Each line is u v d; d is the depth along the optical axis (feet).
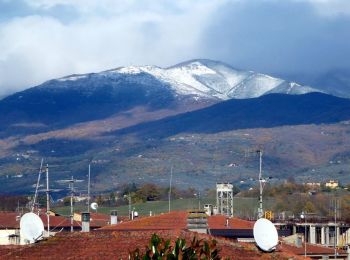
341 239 596.70
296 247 402.52
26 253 250.37
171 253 159.22
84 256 245.24
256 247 259.19
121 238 256.93
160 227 379.35
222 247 253.65
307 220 618.03
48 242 257.14
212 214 514.68
